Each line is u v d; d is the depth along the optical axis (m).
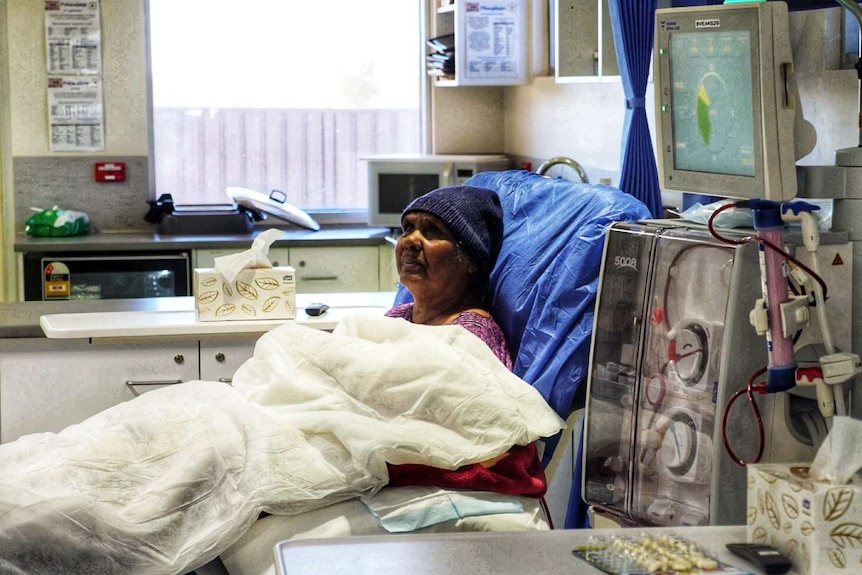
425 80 6.25
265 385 2.48
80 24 5.75
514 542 1.51
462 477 2.26
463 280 2.81
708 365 1.85
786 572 1.40
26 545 1.95
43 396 3.10
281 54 6.14
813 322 1.82
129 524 2.04
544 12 5.34
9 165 5.78
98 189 5.86
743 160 1.73
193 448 2.22
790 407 1.85
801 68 2.15
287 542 1.50
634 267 2.03
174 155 6.08
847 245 1.84
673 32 1.86
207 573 2.19
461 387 2.31
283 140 6.21
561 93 5.10
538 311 2.56
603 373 2.10
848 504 1.38
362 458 2.19
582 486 2.14
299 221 5.73
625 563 1.41
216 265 3.14
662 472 1.95
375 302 3.52
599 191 2.67
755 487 1.50
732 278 1.80
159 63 5.99
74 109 5.80
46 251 5.30
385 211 5.69
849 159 1.82
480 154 6.29
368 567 1.41
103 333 3.03
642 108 2.92
